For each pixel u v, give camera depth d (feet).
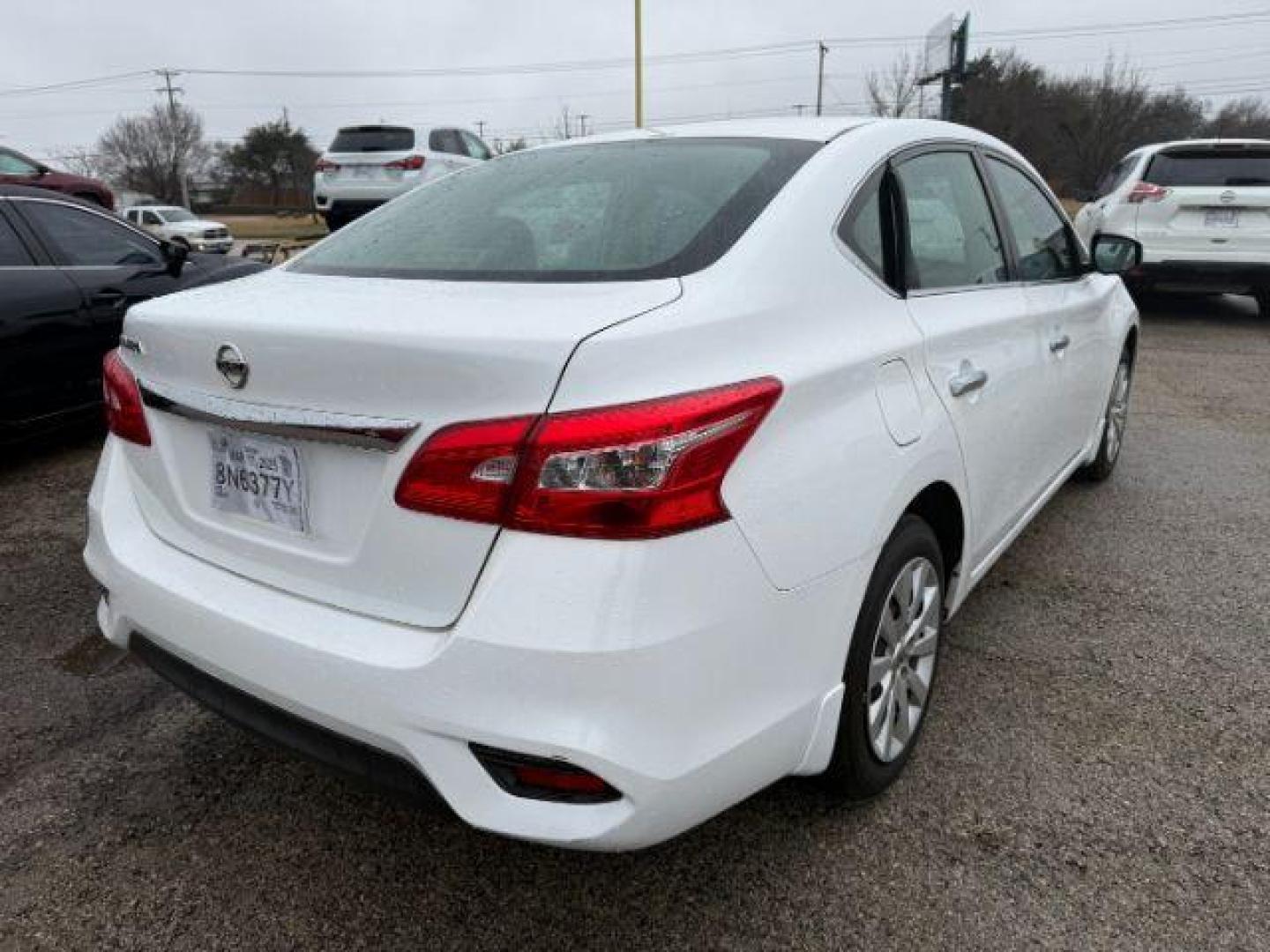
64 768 8.21
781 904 6.65
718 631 5.33
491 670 5.11
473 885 6.91
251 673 6.00
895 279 7.52
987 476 8.64
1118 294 14.40
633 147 8.32
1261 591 11.51
